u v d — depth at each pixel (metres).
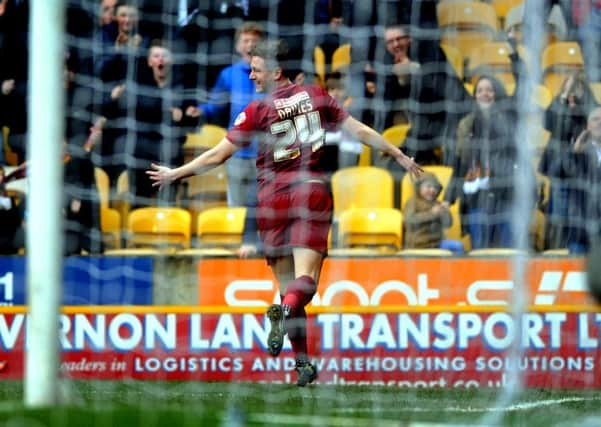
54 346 16.70
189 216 28.75
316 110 23.02
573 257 25.50
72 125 29.42
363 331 25.64
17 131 30.06
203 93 30.67
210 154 23.22
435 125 30.38
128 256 26.08
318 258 22.58
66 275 25.91
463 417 19.58
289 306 21.55
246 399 22.30
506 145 29.11
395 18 31.41
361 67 30.91
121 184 29.38
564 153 28.42
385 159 29.86
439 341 25.62
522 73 28.84
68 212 28.64
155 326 25.78
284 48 23.03
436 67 30.86
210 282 25.94
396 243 28.28
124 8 30.31
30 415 15.78
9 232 28.11
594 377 25.28
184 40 31.00
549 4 30.69
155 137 29.94
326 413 19.34
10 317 25.58
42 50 16.52
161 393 23.08
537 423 18.95
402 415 19.62
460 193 28.88
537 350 25.33
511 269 25.59
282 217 22.83
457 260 25.78
